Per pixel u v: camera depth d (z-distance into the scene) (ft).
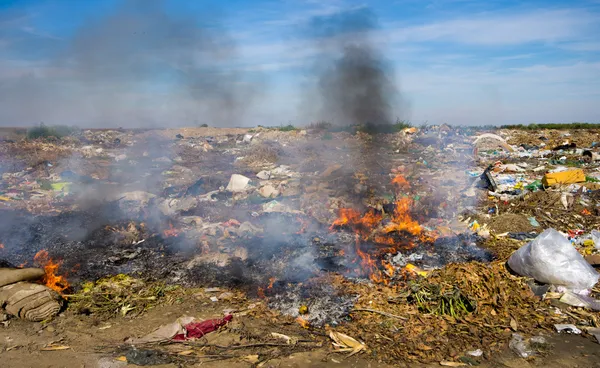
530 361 14.33
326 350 15.16
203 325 16.60
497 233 26.53
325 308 17.85
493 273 19.27
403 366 14.26
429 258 22.77
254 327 16.75
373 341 15.62
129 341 15.94
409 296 18.39
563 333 15.92
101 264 23.03
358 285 19.85
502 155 57.41
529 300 18.11
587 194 31.86
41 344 15.75
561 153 54.60
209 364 14.46
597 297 18.31
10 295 17.47
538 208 29.81
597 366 13.93
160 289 20.17
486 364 14.29
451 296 17.62
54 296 18.02
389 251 23.77
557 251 19.24
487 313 17.16
